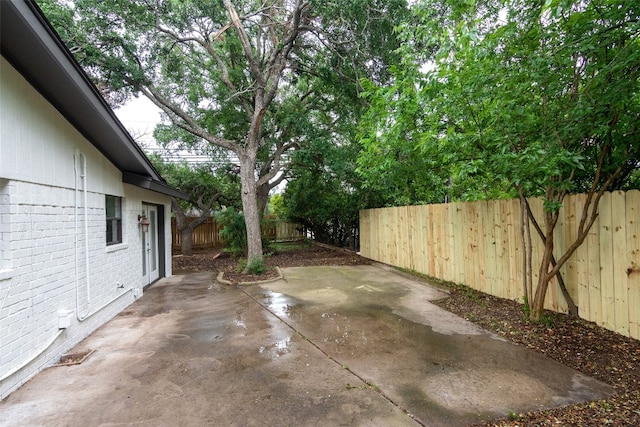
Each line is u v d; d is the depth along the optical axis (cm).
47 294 372
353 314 528
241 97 1059
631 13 303
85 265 460
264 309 566
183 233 1396
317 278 822
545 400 276
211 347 405
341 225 1420
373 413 262
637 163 400
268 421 255
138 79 820
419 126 508
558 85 372
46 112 379
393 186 822
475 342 405
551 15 306
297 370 339
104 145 511
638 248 369
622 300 386
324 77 941
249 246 907
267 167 1277
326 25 806
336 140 1216
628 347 357
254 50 1058
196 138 1202
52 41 317
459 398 282
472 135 421
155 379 326
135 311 577
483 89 404
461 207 686
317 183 1306
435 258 775
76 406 281
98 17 761
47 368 357
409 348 390
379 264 1010
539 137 394
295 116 1003
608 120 346
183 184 1362
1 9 263
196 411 270
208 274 934
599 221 412
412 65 475
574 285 450
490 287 609
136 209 685
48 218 380
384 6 744
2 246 315
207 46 920
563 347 373
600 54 343
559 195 416
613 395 279
